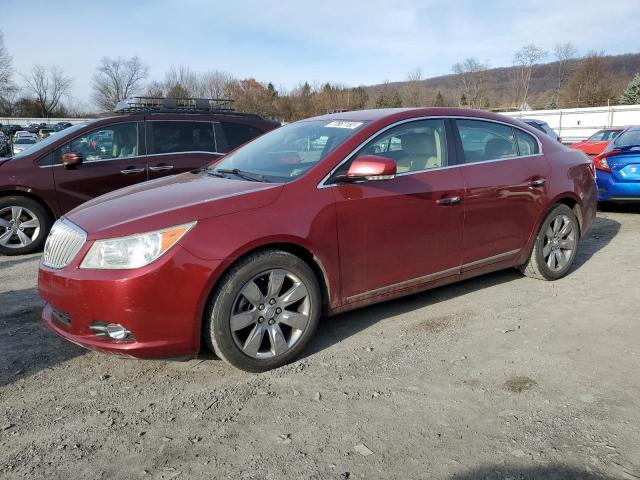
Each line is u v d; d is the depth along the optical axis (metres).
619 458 2.42
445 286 4.88
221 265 3.04
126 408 2.92
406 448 2.53
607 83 58.91
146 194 3.56
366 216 3.60
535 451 2.48
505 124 4.66
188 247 2.99
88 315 2.97
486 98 58.62
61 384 3.20
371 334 3.85
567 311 4.21
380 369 3.32
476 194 4.18
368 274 3.68
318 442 2.58
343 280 3.57
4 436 2.68
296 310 3.43
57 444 2.61
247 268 3.13
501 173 4.38
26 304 4.59
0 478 2.36
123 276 2.89
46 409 2.93
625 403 2.87
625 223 7.64
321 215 3.41
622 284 4.81
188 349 3.06
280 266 3.26
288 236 3.26
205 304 3.08
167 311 2.96
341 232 3.50
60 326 3.24
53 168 6.56
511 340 3.71
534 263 4.77
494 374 3.23
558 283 4.90
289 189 3.39
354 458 2.46
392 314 4.23
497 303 4.42
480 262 4.34
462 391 3.04
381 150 3.82
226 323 3.11
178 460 2.47
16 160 6.50
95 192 6.77
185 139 7.29
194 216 3.07
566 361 3.37
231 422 2.77
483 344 3.65
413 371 3.29
